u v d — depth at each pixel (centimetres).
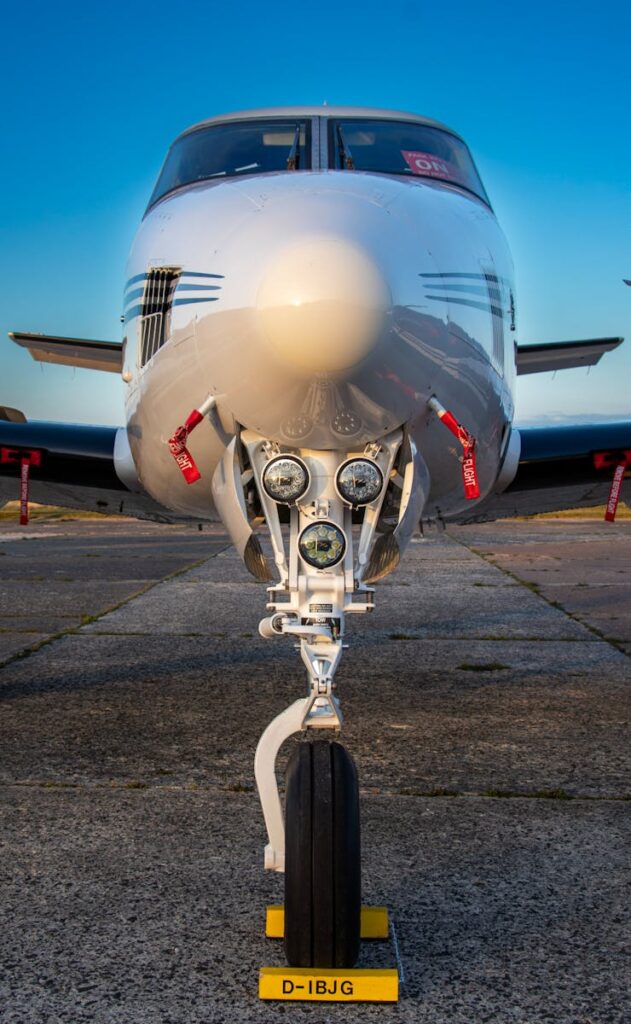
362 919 296
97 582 1228
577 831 390
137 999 265
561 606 1026
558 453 659
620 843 377
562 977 276
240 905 321
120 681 671
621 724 561
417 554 1603
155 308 391
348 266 317
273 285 319
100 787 446
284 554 370
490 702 615
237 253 348
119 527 2272
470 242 394
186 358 367
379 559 397
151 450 430
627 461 651
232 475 380
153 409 402
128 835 385
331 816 277
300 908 273
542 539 1919
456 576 1296
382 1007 262
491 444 437
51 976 277
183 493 455
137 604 1034
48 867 353
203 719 568
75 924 308
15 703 607
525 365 883
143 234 420
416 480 381
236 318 338
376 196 369
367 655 771
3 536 1986
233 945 295
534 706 604
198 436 384
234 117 466
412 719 571
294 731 310
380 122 466
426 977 277
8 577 1279
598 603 1048
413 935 301
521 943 296
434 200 392
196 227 376
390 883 339
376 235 340
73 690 643
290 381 330
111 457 660
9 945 294
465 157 479
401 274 338
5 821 402
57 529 2212
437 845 374
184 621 925
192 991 270
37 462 664
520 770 473
